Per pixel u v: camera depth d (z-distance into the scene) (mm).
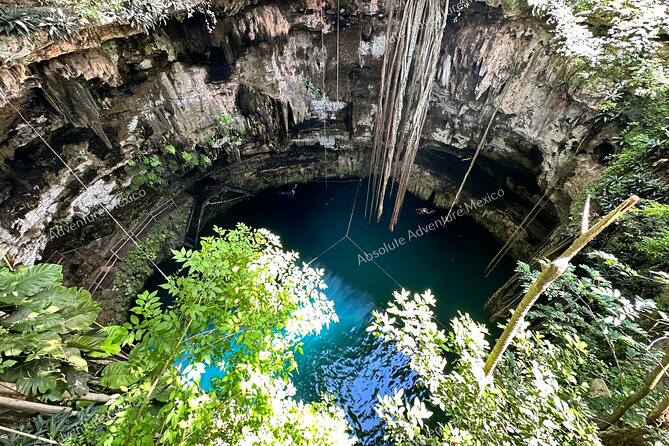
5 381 3984
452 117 10523
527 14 7812
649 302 3234
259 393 3090
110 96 8133
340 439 3158
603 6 7043
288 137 11820
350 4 9438
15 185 7020
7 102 6027
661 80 5984
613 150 6977
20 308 4273
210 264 3355
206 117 10039
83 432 3674
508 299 7988
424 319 3154
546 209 8781
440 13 7059
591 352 4285
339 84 11078
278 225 11336
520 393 2877
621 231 5711
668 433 2971
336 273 10055
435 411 6973
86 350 4578
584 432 2279
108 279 8328
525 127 8680
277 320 3592
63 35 6105
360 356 8156
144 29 7340
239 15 8812
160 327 3035
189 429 2758
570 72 7164
